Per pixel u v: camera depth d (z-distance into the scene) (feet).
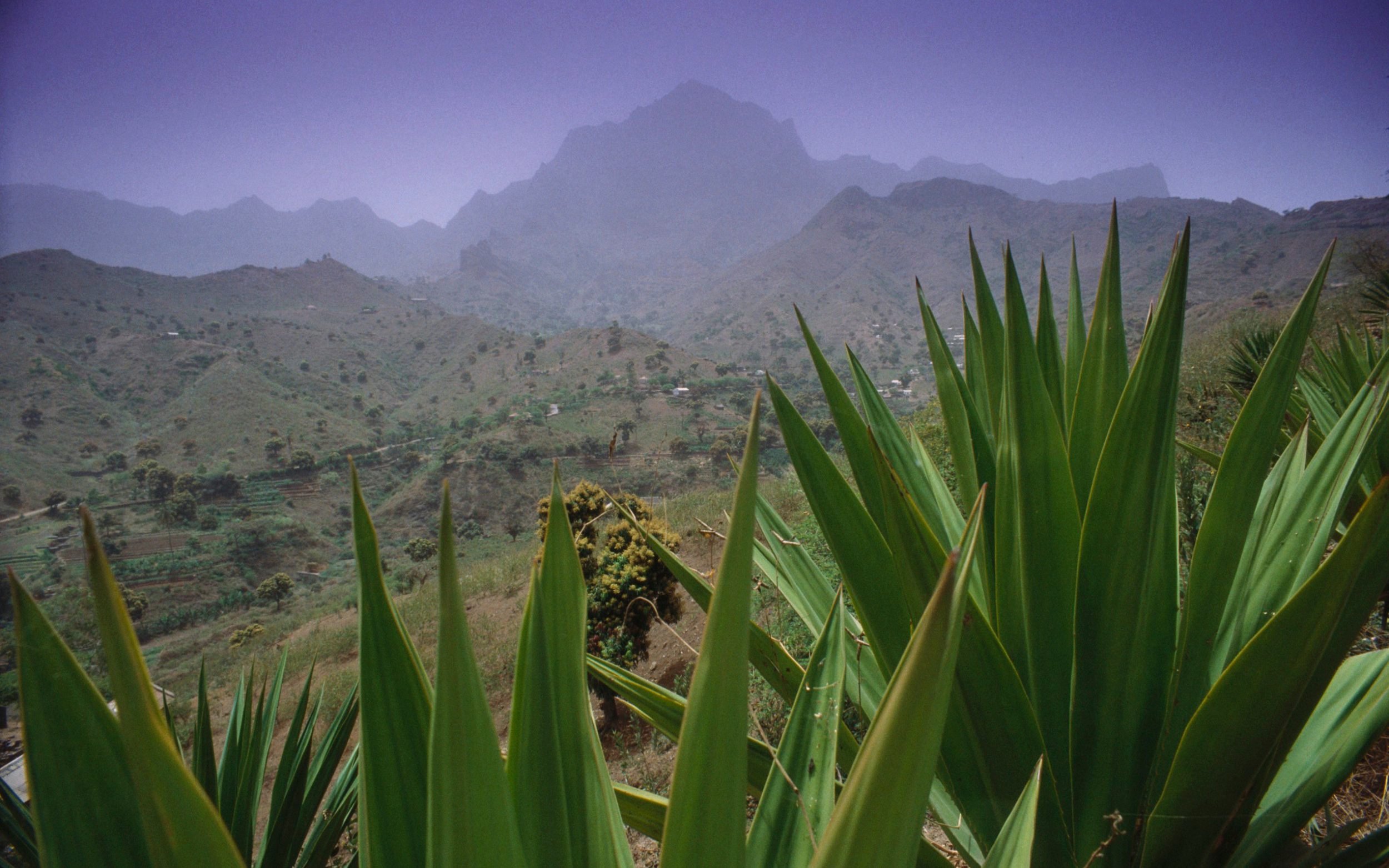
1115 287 4.12
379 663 1.99
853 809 1.24
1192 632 3.72
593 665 3.85
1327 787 3.58
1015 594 4.00
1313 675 3.00
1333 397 11.05
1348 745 3.64
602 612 17.39
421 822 2.05
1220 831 3.35
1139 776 3.84
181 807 1.28
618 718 17.57
